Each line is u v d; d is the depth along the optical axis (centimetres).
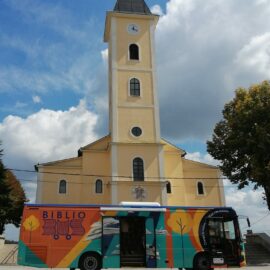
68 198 3475
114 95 3644
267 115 2912
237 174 3084
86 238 1798
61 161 3569
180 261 1858
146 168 3422
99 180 3569
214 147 3219
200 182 3728
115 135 3506
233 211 1964
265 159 2852
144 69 3784
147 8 4072
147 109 3647
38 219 1783
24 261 1720
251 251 2830
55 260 1748
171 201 3606
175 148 3784
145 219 1883
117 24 3909
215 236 1919
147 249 1842
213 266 1877
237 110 3008
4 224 3809
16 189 4700
